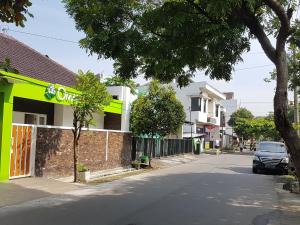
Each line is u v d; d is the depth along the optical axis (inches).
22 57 922.7
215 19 426.3
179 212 466.3
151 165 1146.7
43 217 416.8
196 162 1408.7
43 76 902.4
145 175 887.7
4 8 246.7
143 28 458.0
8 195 534.3
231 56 467.5
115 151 982.4
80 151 821.9
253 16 408.2
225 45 450.0
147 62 492.4
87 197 558.6
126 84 1240.8
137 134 1098.1
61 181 692.7
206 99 2351.1
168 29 439.2
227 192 649.0
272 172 1071.6
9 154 629.0
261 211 496.1
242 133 3051.2
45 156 706.2
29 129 670.5
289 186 698.8
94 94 693.3
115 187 675.4
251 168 1182.3
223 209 497.0
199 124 2319.1
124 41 453.7
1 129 620.1
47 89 791.7
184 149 1777.8
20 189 577.3
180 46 450.3
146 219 421.1
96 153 890.1
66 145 761.0
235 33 441.1
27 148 667.4
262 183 800.9
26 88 741.9
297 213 490.3
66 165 763.4
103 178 800.3
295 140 393.1
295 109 1167.6
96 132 885.8
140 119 1079.6
